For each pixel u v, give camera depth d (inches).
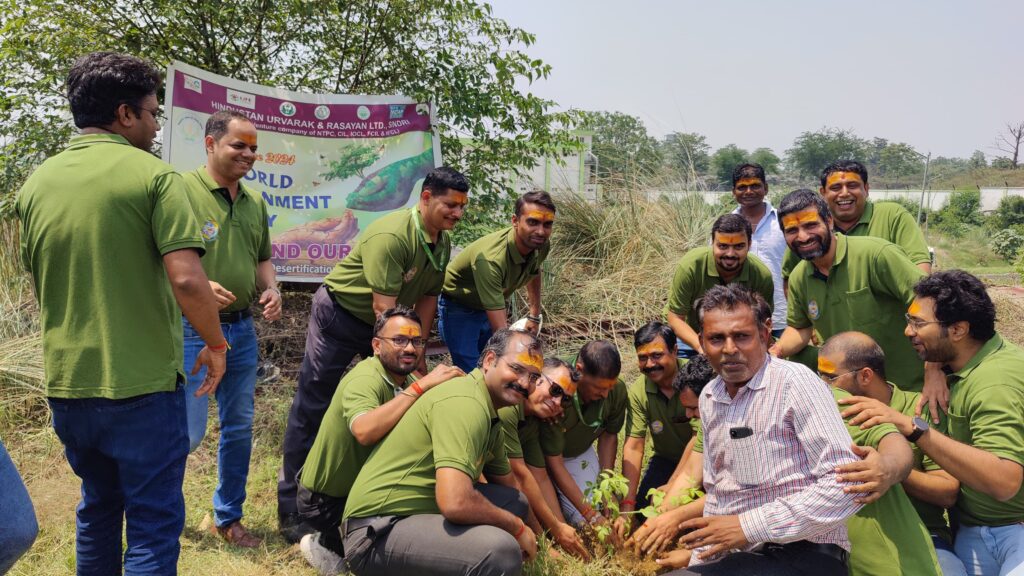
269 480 194.7
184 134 247.3
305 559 157.5
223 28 286.4
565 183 379.9
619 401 181.5
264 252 177.8
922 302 133.3
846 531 125.5
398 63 302.4
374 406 145.9
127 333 111.7
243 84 258.4
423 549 130.7
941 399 136.2
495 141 309.3
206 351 121.2
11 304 265.9
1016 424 123.6
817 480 117.5
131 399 111.7
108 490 121.3
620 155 400.8
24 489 106.6
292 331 273.0
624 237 359.6
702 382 158.6
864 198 192.1
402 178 276.7
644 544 145.5
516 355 139.0
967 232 1204.5
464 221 302.4
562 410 155.6
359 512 138.1
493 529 130.8
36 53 270.2
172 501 117.5
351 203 272.7
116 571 125.0
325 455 150.9
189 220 113.9
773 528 118.2
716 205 393.7
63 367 111.2
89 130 115.0
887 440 122.0
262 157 263.7
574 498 169.5
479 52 310.0
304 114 268.1
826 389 119.6
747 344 119.2
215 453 205.8
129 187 111.1
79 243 110.1
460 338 215.5
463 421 132.7
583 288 331.0
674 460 185.5
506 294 204.1
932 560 123.6
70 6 274.4
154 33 285.6
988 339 132.5
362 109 273.3
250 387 166.1
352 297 174.7
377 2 292.8
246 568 152.4
